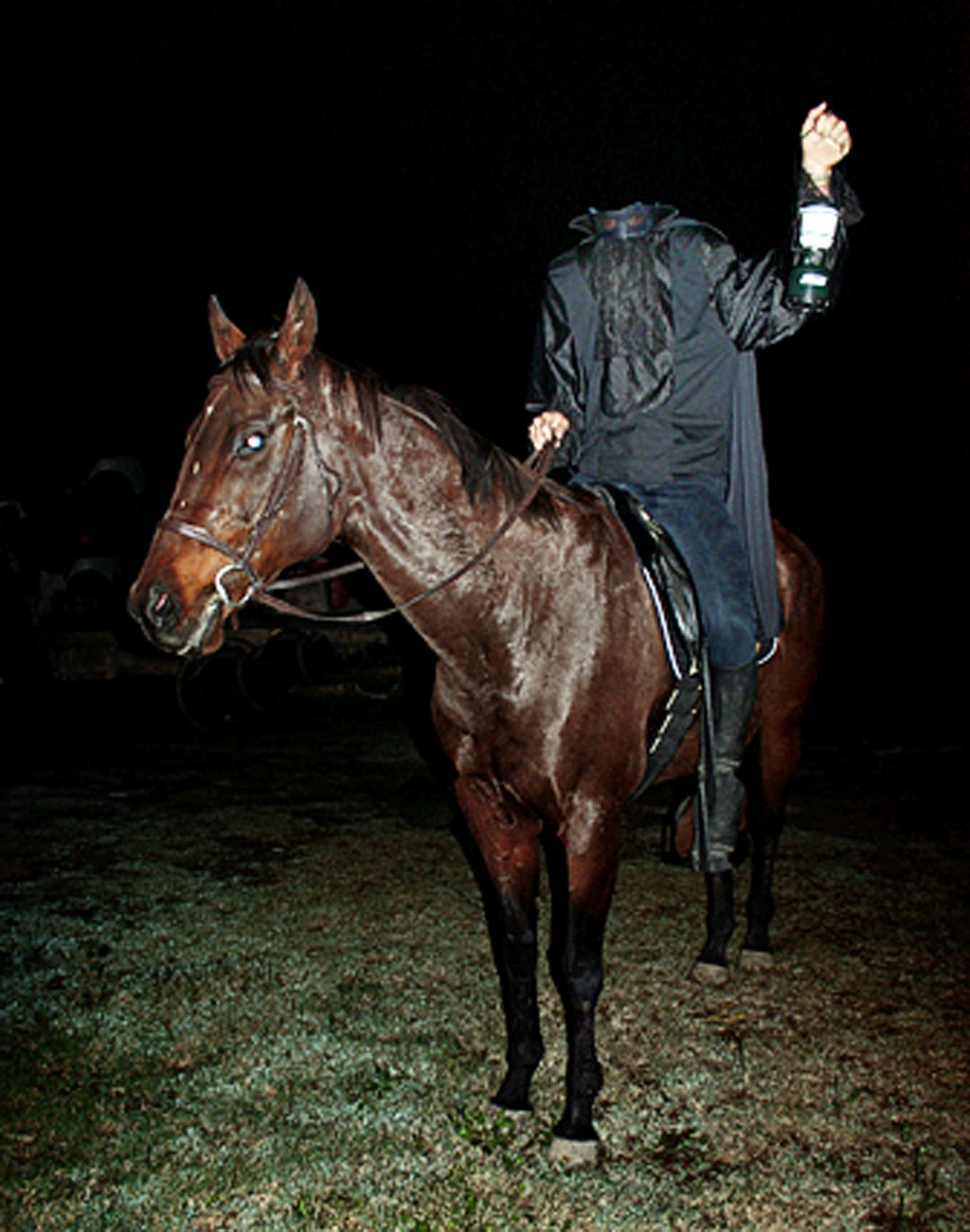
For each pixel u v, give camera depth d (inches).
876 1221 89.0
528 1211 90.7
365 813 212.2
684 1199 91.8
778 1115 104.4
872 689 362.6
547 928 151.9
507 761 94.2
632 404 103.9
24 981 134.9
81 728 291.3
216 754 263.3
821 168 91.4
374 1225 88.8
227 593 83.3
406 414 90.0
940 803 221.6
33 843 191.9
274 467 83.6
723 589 101.8
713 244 100.3
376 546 90.4
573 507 98.6
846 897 165.2
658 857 184.5
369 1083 110.3
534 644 92.0
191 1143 99.7
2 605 353.4
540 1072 112.9
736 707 106.5
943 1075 111.5
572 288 103.9
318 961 141.2
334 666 353.1
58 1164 96.9
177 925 154.2
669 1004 128.2
